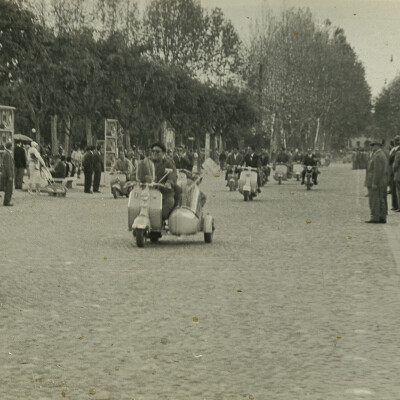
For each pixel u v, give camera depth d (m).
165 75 66.06
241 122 86.75
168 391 7.28
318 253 17.27
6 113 41.56
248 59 91.62
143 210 18.30
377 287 12.91
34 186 39.44
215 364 8.20
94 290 12.38
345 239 20.11
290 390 7.34
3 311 10.67
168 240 19.72
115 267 14.87
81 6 63.34
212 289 12.60
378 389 7.38
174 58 81.56
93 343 8.99
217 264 15.43
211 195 40.97
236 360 8.36
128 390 7.29
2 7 47.69
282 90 93.44
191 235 20.50
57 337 9.27
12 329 9.63
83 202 34.06
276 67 93.75
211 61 83.19
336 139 153.88
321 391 7.32
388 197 39.25
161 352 8.64
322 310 11.01
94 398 7.05
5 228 22.16
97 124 74.19
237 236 20.77
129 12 67.56
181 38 81.56
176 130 75.25
